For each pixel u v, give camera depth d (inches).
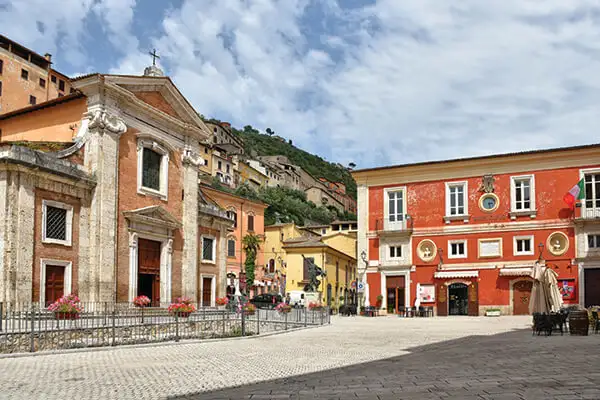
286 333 999.6
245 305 1164.5
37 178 953.5
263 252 2699.3
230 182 3939.5
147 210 1176.8
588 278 1475.1
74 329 714.2
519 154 1577.3
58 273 987.9
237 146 5305.1
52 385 420.8
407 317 1565.0
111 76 1101.1
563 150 1529.3
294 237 2842.0
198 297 1386.6
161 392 386.3
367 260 1748.3
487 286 1579.7
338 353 640.4
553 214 1534.2
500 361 490.6
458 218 1641.2
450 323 1229.1
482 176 1633.9
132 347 728.3
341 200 6279.5
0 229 903.1
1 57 2694.4
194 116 1368.1
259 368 511.2
